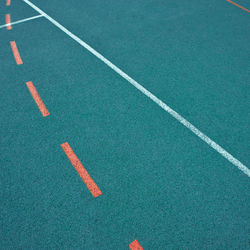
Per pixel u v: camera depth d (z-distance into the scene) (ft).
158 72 17.10
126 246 9.12
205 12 24.47
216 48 19.38
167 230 9.49
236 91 15.48
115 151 12.27
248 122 13.52
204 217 9.83
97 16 24.21
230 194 10.52
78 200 10.42
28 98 15.34
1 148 12.50
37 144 12.67
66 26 22.68
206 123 13.51
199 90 15.58
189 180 11.03
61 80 16.62
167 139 12.75
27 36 21.33
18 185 10.99
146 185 10.89
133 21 23.15
